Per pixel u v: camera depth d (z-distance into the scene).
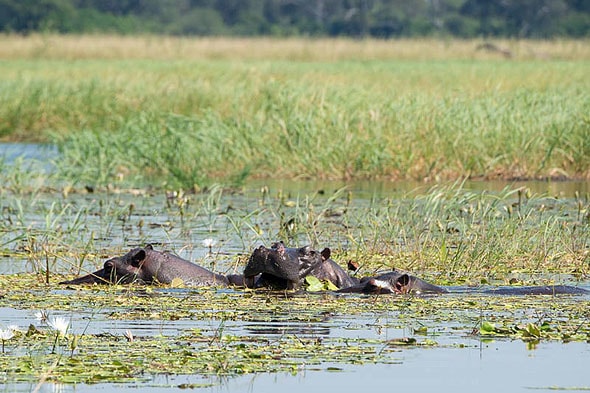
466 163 75.12
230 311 33.66
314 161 75.88
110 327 31.06
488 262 43.44
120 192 66.62
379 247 46.91
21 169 71.69
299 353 27.92
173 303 35.03
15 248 47.03
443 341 29.50
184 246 46.53
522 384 25.00
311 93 85.56
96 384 24.80
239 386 24.67
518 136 76.38
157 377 25.47
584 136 76.69
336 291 37.75
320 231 50.38
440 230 48.62
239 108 83.94
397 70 134.75
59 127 94.81
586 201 60.41
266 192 59.34
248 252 45.72
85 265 42.72
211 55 186.88
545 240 45.44
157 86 102.38
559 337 30.08
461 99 82.12
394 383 24.98
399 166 74.94
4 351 27.98
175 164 74.94
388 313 33.56
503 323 31.92
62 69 138.75
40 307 34.16
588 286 39.38
